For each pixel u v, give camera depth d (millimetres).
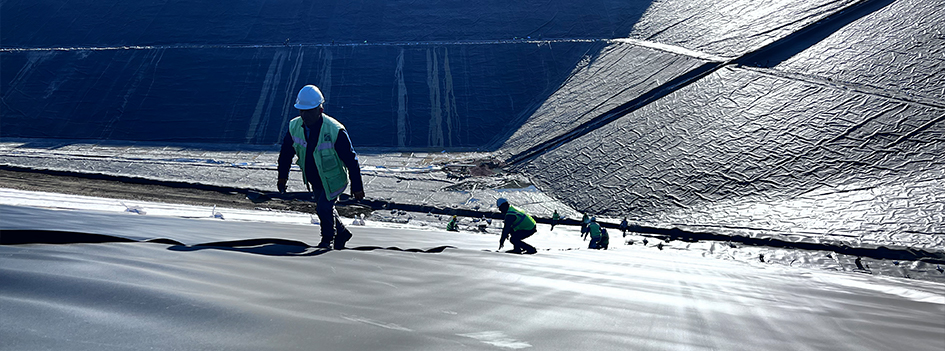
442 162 43188
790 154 28766
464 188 37500
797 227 23219
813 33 39656
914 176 23984
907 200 22531
